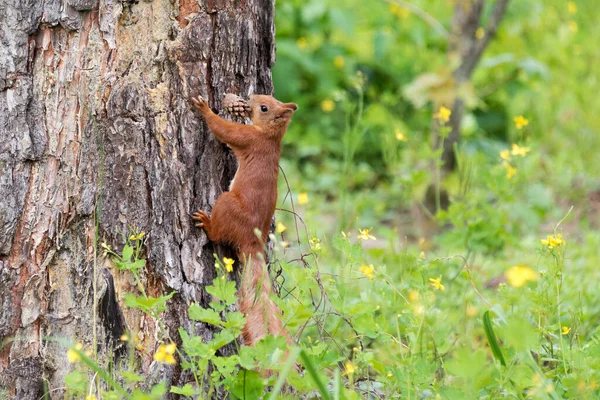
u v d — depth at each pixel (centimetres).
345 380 738
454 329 857
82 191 668
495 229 1070
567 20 2144
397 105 1945
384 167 1809
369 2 2108
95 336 634
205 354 595
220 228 702
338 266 1048
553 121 1888
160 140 678
